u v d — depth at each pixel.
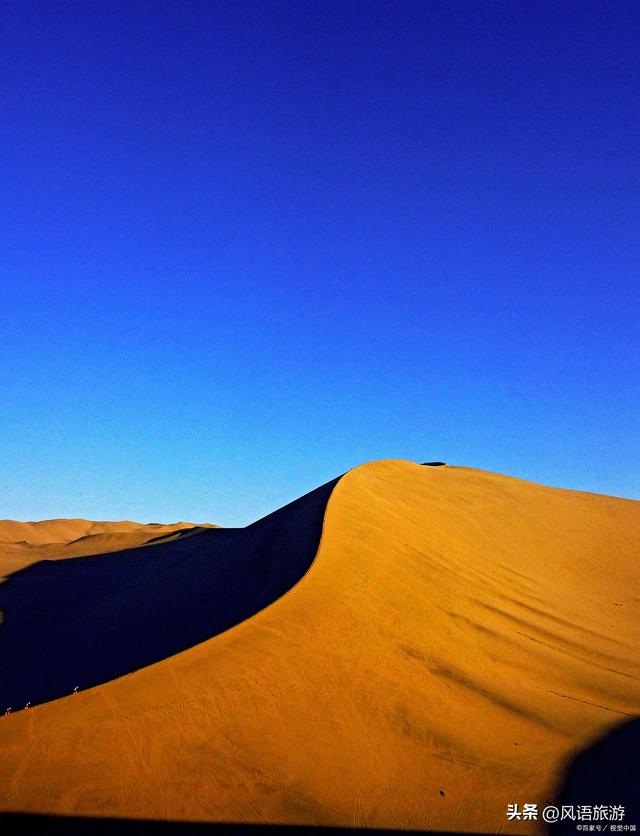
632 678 27.61
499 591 35.25
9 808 13.20
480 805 15.96
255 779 15.43
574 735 20.80
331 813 14.80
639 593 46.22
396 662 22.61
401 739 18.44
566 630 32.47
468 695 22.06
